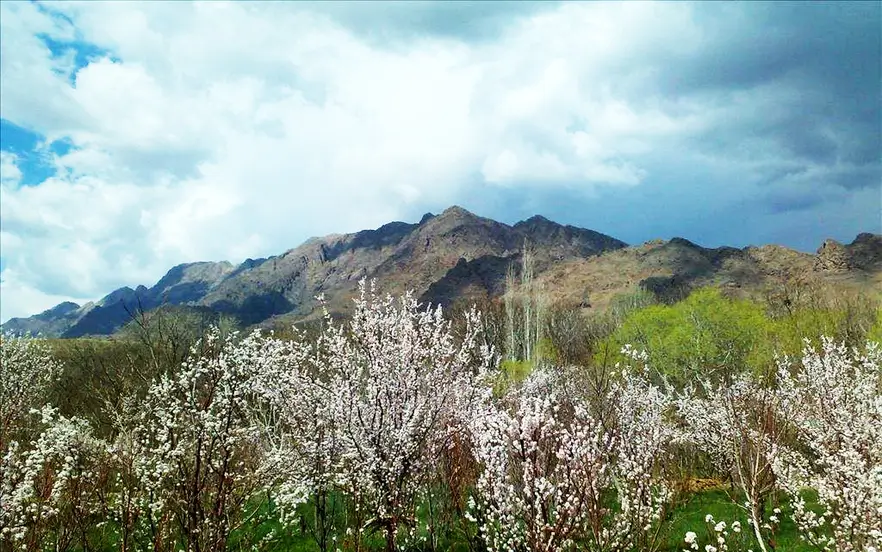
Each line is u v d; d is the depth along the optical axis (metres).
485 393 12.95
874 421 13.13
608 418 13.20
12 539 8.89
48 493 10.24
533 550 8.66
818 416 15.64
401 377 11.88
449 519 13.06
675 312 33.69
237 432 11.12
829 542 10.22
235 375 12.06
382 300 13.20
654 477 11.99
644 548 10.66
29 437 15.25
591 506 9.02
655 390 17.22
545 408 9.34
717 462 18.58
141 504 10.47
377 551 12.81
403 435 11.03
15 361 24.64
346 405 11.60
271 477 12.02
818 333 32.19
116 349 25.53
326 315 13.13
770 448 13.01
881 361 17.39
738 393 15.83
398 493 11.16
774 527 12.58
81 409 22.33
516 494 9.30
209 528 9.26
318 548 13.11
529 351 41.31
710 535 12.64
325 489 12.67
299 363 13.78
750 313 32.44
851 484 10.11
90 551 10.70
